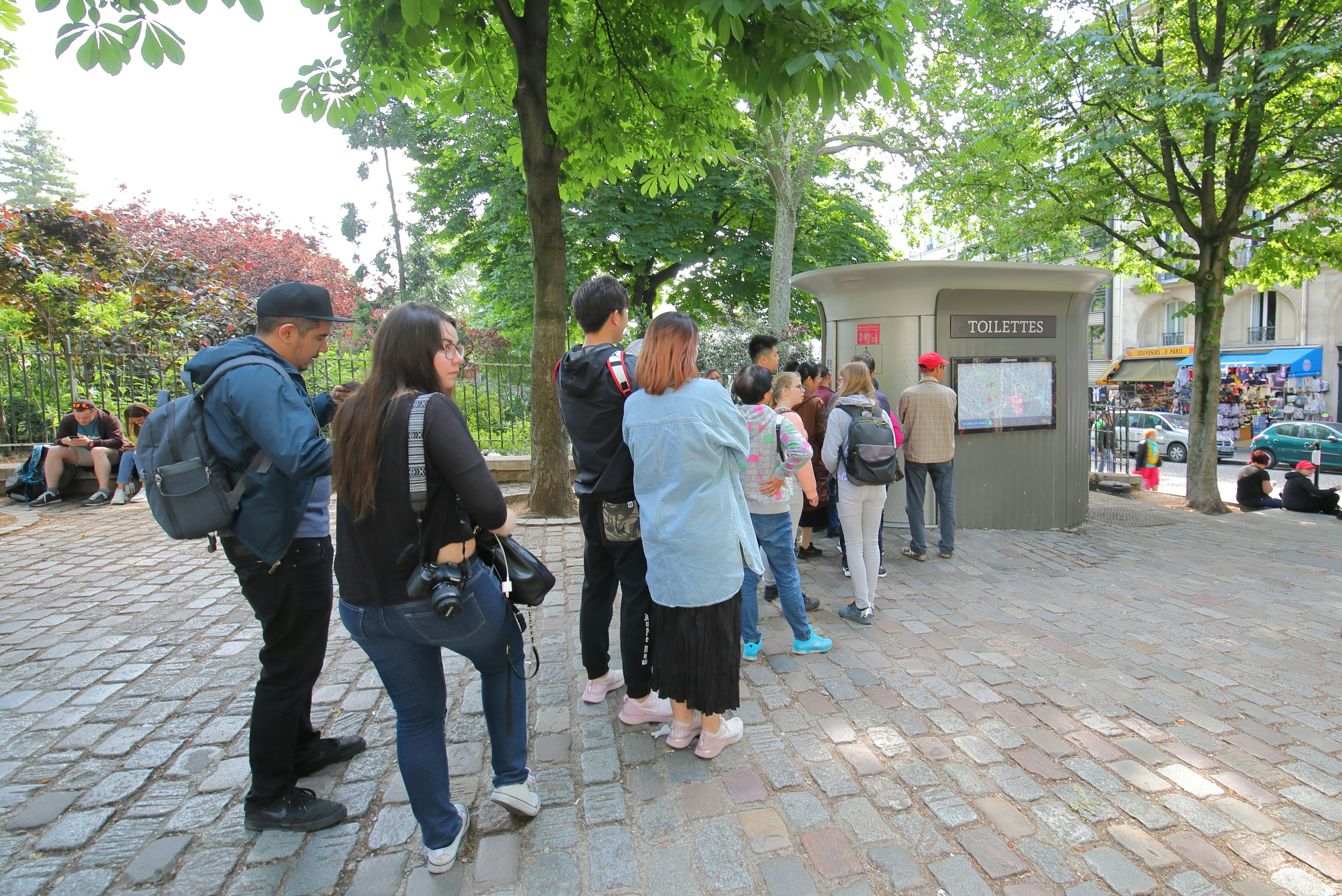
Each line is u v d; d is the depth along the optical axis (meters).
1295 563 6.55
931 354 5.80
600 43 6.51
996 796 2.52
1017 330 7.12
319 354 2.39
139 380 9.62
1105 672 3.67
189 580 4.99
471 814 2.39
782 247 13.66
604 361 2.77
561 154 6.23
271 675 2.25
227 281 13.88
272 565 2.10
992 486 7.18
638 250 15.39
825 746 2.85
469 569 1.98
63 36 3.14
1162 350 28.38
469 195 16.70
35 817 2.34
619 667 3.61
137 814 2.37
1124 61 9.83
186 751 2.77
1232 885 2.09
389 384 1.95
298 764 2.59
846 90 3.93
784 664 3.68
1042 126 10.44
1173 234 11.91
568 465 6.99
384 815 2.39
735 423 2.57
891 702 3.25
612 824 2.35
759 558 2.73
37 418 8.98
